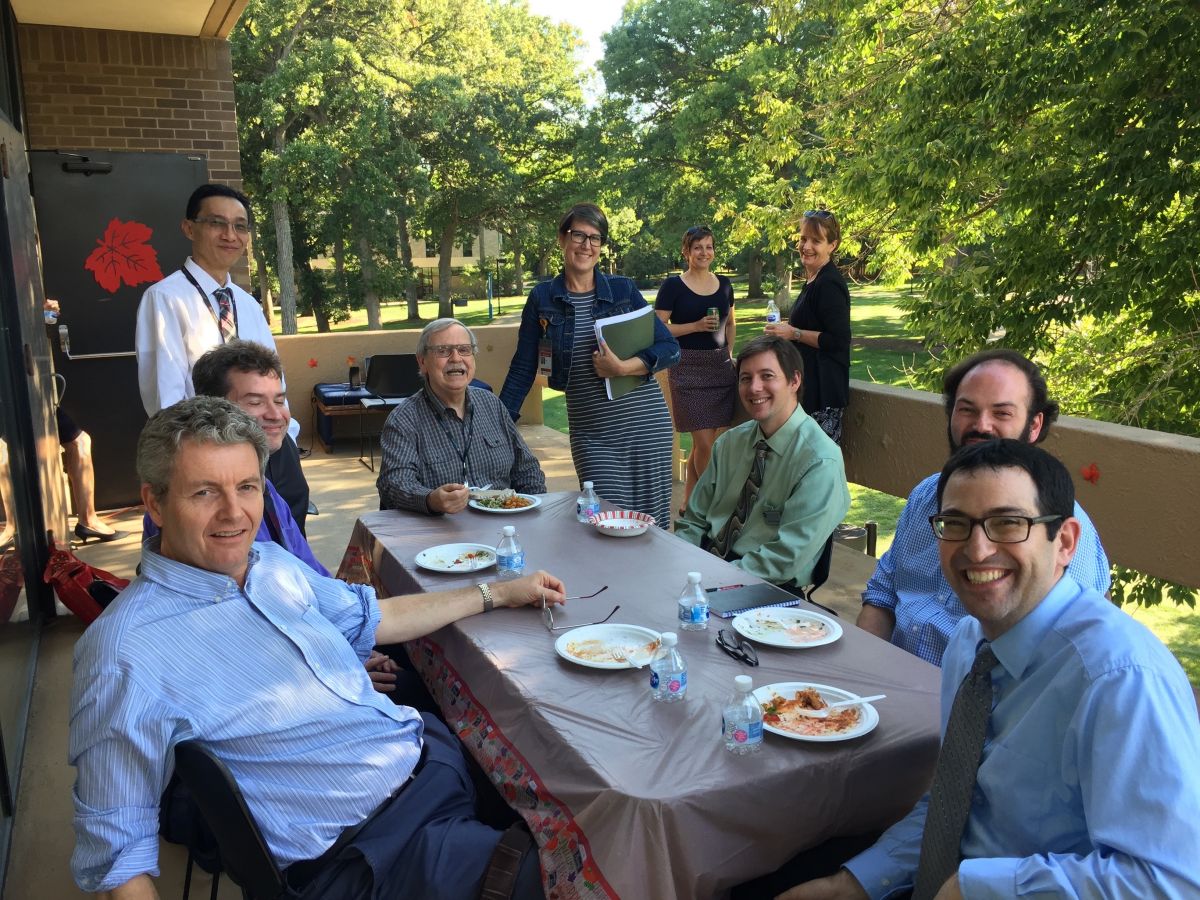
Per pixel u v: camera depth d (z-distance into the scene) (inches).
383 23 1152.8
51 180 239.9
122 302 250.5
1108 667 52.0
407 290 1756.9
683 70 1181.7
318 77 1049.5
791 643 85.4
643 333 160.2
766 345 126.1
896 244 438.9
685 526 139.4
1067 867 49.9
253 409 107.8
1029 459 56.7
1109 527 144.9
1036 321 329.1
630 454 164.6
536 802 69.9
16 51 242.1
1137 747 49.7
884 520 350.6
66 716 142.7
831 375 185.5
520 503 137.0
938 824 59.7
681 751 67.5
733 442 137.0
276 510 109.4
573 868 63.5
